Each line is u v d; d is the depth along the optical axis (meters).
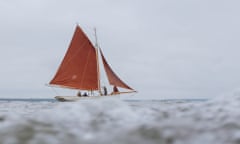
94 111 6.60
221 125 4.98
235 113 5.50
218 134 4.62
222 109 5.90
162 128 5.09
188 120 5.50
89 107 6.89
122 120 6.02
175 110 6.70
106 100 7.64
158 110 7.23
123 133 5.03
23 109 13.57
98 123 5.76
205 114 5.78
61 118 6.00
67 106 6.98
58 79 36.56
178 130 4.94
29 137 4.71
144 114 6.70
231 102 6.21
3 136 4.69
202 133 4.72
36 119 5.89
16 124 5.31
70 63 37.19
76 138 4.80
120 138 4.79
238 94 6.62
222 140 4.39
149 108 7.82
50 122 5.68
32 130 5.05
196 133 4.74
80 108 6.76
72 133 5.07
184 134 4.74
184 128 5.01
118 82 36.59
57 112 6.47
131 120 6.06
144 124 5.50
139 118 6.29
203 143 4.36
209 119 5.40
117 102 7.60
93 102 7.36
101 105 7.09
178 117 5.89
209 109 6.09
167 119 5.84
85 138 4.82
